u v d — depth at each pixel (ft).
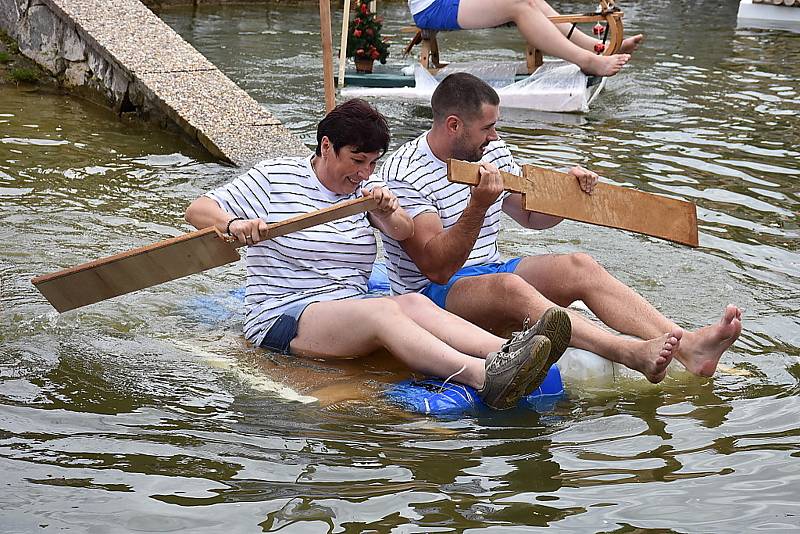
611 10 56.39
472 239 25.13
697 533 17.92
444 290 26.37
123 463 20.21
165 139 47.19
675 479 19.85
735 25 79.00
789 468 20.27
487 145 26.66
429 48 59.72
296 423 22.17
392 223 25.45
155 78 49.96
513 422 22.41
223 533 17.80
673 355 24.43
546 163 43.93
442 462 20.51
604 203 26.71
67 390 23.41
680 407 23.18
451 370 23.50
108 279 23.95
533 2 56.08
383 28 76.13
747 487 19.52
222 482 19.53
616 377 24.63
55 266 30.96
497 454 20.85
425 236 25.91
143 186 39.93
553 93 53.21
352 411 22.75
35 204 36.73
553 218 28.27
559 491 19.36
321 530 17.90
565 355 24.75
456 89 25.86
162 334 26.81
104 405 22.76
